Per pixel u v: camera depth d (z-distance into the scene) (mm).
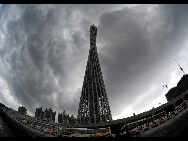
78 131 33750
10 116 53438
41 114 115625
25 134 31984
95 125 59219
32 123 41500
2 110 69938
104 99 106688
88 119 98125
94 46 151375
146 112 51438
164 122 26375
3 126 45312
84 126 60781
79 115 102125
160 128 23047
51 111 119312
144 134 21219
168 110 53156
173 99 52250
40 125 39688
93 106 98875
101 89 114125
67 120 116312
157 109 50531
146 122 32031
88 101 106250
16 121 43531
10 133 37938
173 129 20688
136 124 31594
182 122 21531
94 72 125375
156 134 20953
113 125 55781
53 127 37500
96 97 108000
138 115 52094
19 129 37562
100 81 119062
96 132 34094
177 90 111750
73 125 62469
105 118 92250
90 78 123500
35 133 29766
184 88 105000
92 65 133125
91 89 115062
